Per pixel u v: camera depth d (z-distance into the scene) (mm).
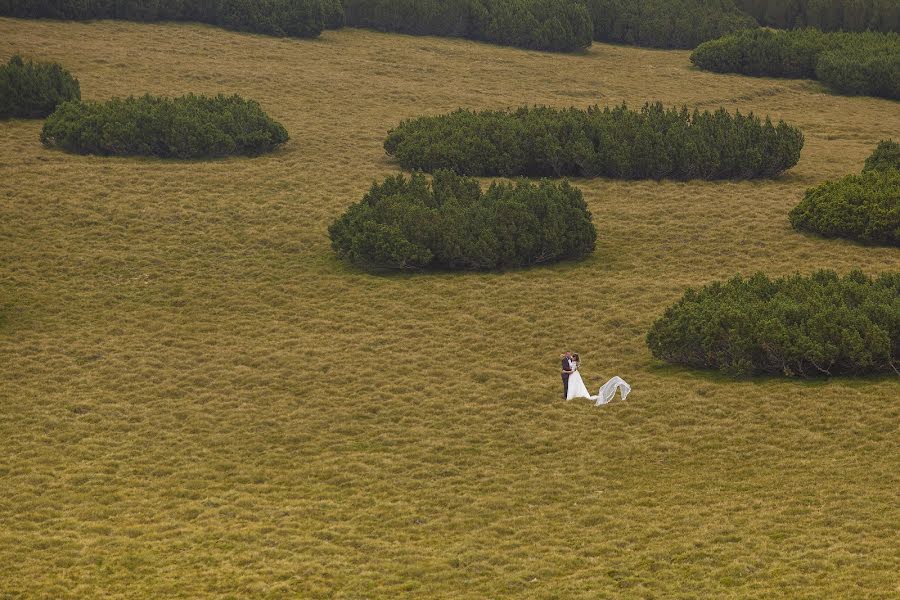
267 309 68062
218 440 51375
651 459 48188
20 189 85688
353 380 57969
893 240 76562
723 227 81125
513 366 59562
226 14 141500
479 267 74000
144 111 97062
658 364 59094
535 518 43031
